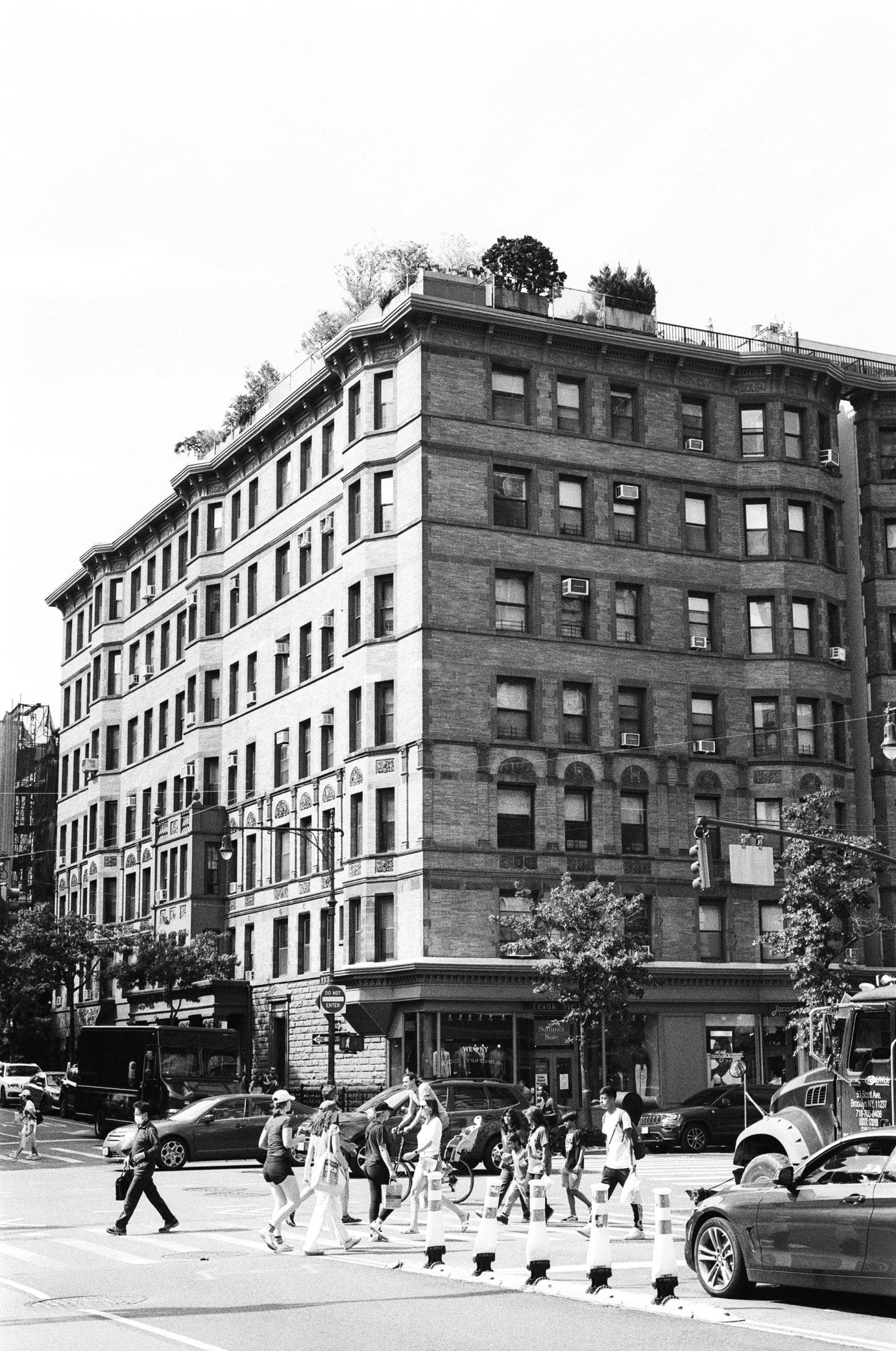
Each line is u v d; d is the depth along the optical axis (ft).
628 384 178.70
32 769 412.98
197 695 222.07
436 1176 64.54
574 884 165.89
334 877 164.55
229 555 220.02
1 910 354.74
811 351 194.08
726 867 174.09
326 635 187.42
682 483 179.22
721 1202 55.62
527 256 186.60
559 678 169.17
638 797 172.04
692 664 176.45
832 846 154.71
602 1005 148.66
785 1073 171.63
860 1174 51.80
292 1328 48.62
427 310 167.43
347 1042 157.58
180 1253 70.90
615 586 174.09
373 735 168.66
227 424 233.76
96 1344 45.65
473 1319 50.31
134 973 197.06
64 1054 266.16
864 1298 55.16
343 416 183.52
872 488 189.78
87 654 274.77
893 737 110.83
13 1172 125.70
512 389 173.06
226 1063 156.15
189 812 215.72
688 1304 51.39
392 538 170.71
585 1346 44.57
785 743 177.06
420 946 158.30
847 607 189.88
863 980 160.15
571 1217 81.82
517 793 165.68
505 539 168.86
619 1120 76.95
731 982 170.30
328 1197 70.49
